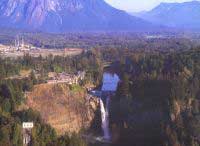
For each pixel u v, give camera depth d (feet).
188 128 589.32
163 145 565.12
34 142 510.99
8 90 643.45
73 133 577.43
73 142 533.14
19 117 579.07
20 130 519.19
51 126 605.31
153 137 612.29
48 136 539.70
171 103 634.84
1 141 488.44
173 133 572.10
